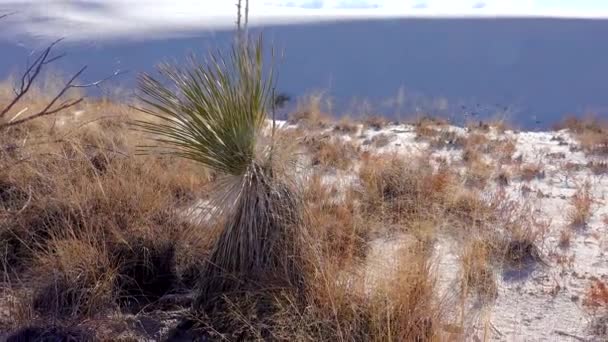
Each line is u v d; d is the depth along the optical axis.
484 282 4.24
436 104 22.36
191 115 3.75
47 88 9.73
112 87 13.10
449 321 3.72
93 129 6.71
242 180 3.80
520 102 29.48
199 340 3.63
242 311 3.56
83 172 5.41
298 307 3.48
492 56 38.28
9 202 4.93
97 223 4.67
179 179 5.73
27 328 3.55
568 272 4.70
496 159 9.05
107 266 4.17
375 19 45.28
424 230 4.82
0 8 38.97
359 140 10.35
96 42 33.28
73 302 3.79
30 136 5.89
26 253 4.57
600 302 4.05
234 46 3.93
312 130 9.26
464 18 45.91
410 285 3.51
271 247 3.72
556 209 6.47
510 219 5.66
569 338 3.69
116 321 3.74
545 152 9.94
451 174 6.91
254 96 3.76
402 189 6.15
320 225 4.50
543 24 44.16
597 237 5.50
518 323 3.86
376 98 26.45
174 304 4.12
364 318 3.39
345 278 3.61
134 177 5.36
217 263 3.85
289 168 3.98
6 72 23.52
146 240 4.52
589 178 8.04
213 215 4.12
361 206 5.73
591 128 13.09
